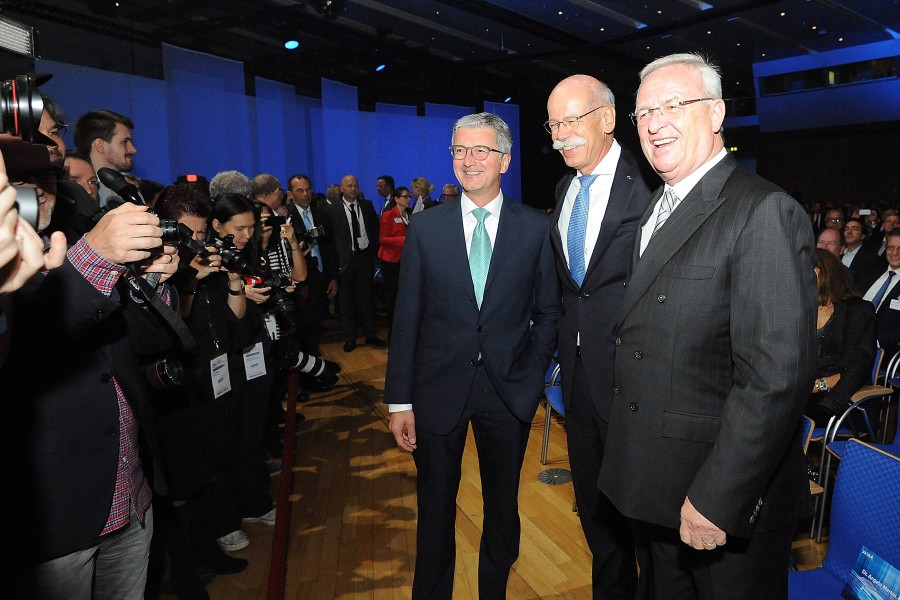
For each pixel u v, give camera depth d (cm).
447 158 1545
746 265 135
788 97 1884
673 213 151
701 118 149
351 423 472
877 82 1705
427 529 219
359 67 1395
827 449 299
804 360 130
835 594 172
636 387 154
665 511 150
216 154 952
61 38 786
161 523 226
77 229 160
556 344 227
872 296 462
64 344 142
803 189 2103
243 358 283
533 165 2041
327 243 666
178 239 154
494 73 1794
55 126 165
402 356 219
